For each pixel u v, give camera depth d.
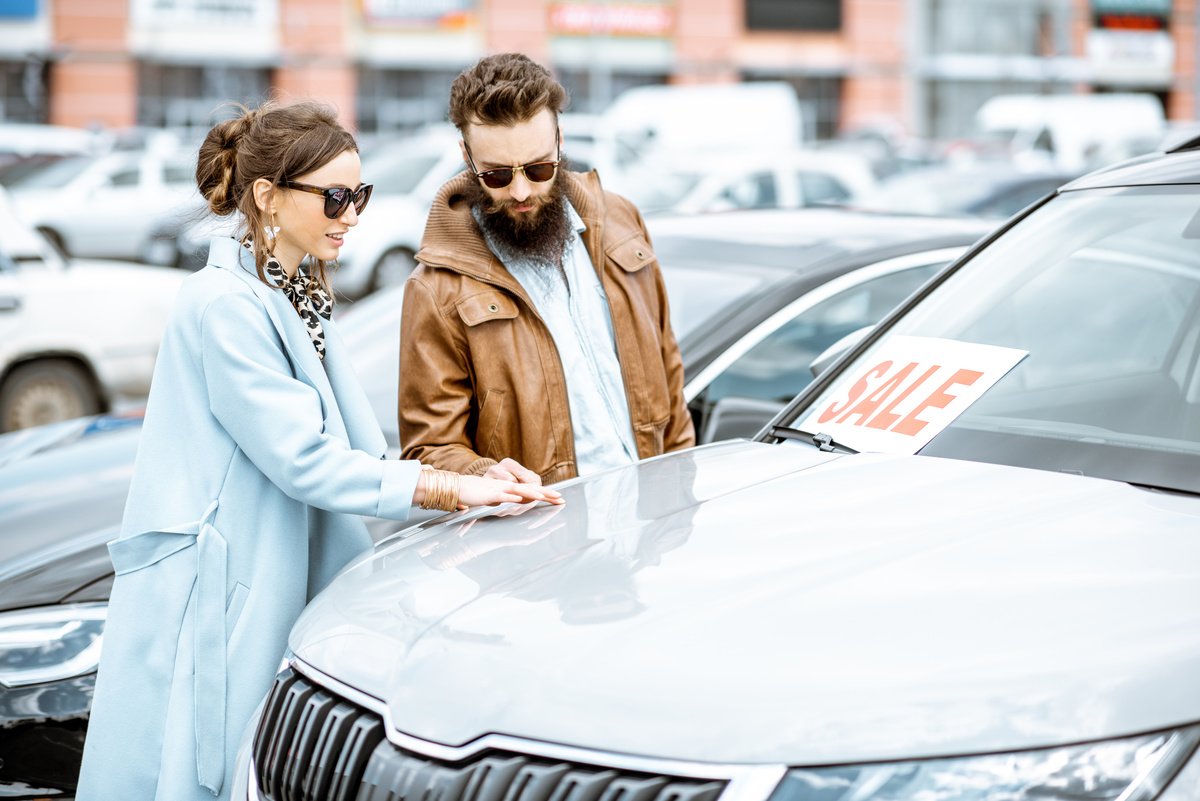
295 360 2.59
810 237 4.15
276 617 2.56
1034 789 1.58
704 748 1.64
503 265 2.91
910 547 1.96
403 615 2.06
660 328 3.18
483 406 2.90
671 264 4.02
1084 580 1.81
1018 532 1.98
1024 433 2.44
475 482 2.51
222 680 2.51
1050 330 2.67
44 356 8.13
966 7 35.19
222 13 30.02
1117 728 1.61
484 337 2.89
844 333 3.81
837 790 1.60
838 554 1.96
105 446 4.22
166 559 2.53
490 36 31.86
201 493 2.54
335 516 2.72
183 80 29.97
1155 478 2.23
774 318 3.70
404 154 15.42
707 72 33.31
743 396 3.60
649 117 20.36
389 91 31.42
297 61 30.50
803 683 1.67
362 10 30.94
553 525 2.32
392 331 4.41
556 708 1.73
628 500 2.39
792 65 34.06
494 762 1.73
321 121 2.59
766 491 2.31
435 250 2.90
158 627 2.52
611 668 1.76
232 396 2.50
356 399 2.73
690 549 2.06
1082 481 2.21
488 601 2.01
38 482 3.93
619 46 32.75
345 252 14.23
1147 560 1.86
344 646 2.05
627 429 2.99
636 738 1.67
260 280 2.58
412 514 3.31
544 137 2.80
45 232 15.45
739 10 33.62
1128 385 2.49
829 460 2.48
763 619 1.79
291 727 2.03
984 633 1.71
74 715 2.94
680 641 1.78
